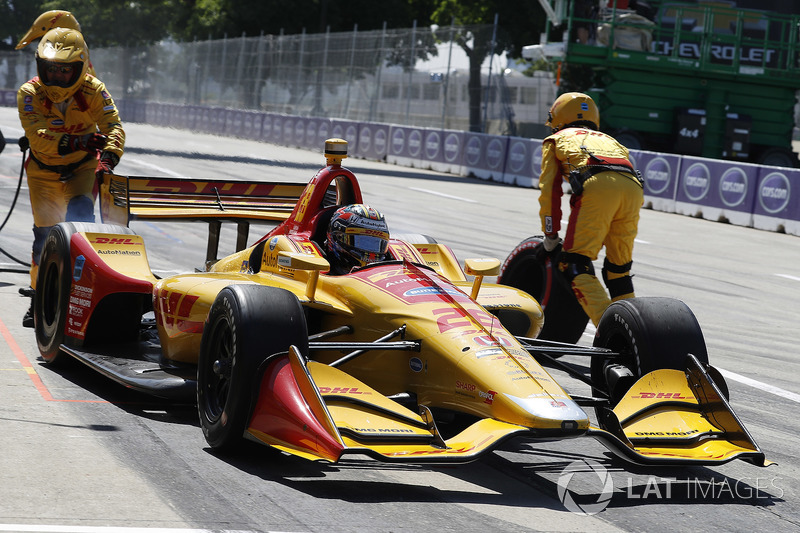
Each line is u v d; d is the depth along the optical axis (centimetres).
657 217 2295
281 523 433
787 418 724
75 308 692
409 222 1827
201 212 808
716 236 2012
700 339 592
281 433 490
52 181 950
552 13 3114
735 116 3127
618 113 3103
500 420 505
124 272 690
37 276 748
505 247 1587
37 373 693
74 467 489
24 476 469
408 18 6253
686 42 3103
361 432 479
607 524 471
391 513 458
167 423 591
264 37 5216
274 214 848
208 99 5766
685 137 3103
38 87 929
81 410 602
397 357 574
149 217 786
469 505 482
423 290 589
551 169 822
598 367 637
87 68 918
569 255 799
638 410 553
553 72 3253
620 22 3044
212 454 534
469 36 3625
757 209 2170
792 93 3198
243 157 3006
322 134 3981
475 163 3089
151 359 673
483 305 671
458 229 1784
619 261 822
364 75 4316
